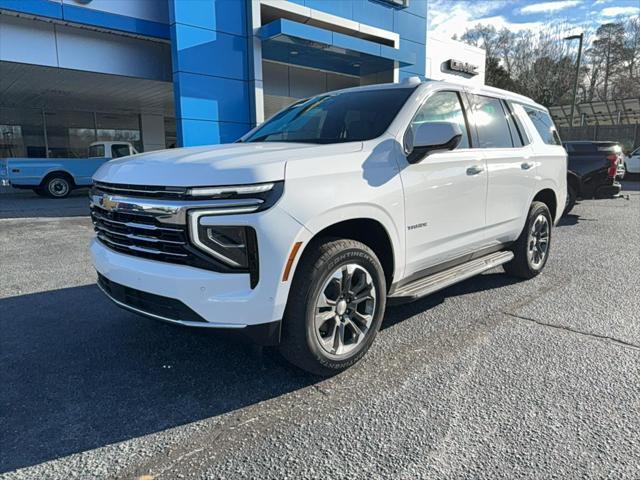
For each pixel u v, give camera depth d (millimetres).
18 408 2842
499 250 4965
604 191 10055
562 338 3744
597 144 10156
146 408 2832
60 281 5516
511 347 3590
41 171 15578
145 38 13922
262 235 2627
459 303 4598
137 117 24625
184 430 2615
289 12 14883
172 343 3740
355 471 2266
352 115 3816
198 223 2613
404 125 3547
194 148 3447
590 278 5449
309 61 17203
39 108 22125
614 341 3682
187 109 12758
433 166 3635
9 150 21781
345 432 2568
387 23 18141
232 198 2609
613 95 63344
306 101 4605
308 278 2865
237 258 2641
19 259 6648
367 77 19766
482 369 3244
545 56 60844
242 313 2670
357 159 3121
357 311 3225
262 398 2928
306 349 2920
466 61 23609
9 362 3434
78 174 16281
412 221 3484
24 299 4855
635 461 2303
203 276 2639
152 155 3227
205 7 12828
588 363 3316
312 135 3873
